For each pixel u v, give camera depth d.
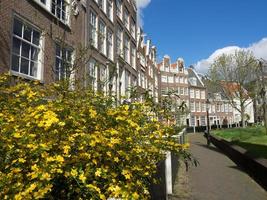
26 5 11.70
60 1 14.83
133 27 32.31
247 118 70.62
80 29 16.47
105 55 20.27
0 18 10.12
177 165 12.80
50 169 3.12
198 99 76.00
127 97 5.56
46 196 3.35
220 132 37.41
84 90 6.04
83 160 3.56
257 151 15.55
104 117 4.24
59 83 6.20
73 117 3.81
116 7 25.16
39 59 12.31
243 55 52.25
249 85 51.00
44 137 3.49
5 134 3.49
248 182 10.97
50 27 12.98
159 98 6.03
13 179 3.19
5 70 10.24
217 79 54.53
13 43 11.12
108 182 3.62
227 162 16.27
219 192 9.49
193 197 8.81
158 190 6.80
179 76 72.12
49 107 4.03
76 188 3.48
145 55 39.59
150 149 4.36
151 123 4.65
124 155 3.79
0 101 4.78
